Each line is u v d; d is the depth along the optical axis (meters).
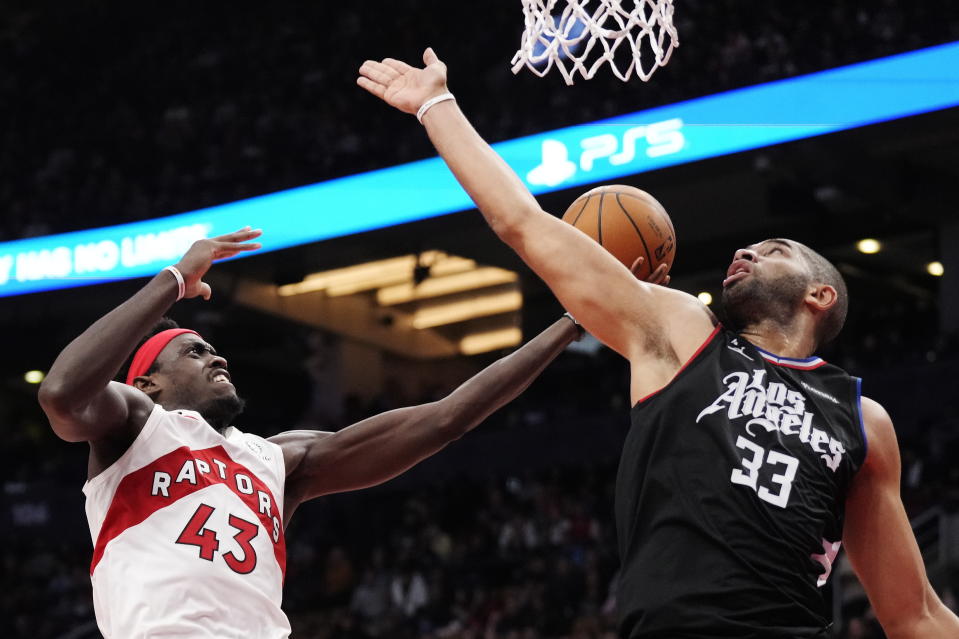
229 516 2.84
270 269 12.81
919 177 11.98
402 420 3.19
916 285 16.36
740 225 13.21
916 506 11.52
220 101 16.11
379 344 18.06
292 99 15.66
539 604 11.65
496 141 11.54
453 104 2.40
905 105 9.68
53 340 15.75
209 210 12.96
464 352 19.14
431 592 12.80
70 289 13.18
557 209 11.14
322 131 14.70
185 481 2.83
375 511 15.32
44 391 2.54
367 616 12.99
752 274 2.35
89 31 17.33
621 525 2.15
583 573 11.85
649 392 2.20
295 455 3.13
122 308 2.69
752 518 2.03
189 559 2.74
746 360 2.21
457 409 3.18
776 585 2.00
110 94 16.73
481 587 12.74
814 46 11.45
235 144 15.07
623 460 2.18
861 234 13.69
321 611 13.52
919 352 13.60
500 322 18.56
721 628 1.98
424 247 13.30
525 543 13.32
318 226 12.41
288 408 20.72
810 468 2.11
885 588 2.36
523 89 13.20
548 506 13.91
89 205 15.11
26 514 16.28
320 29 16.30
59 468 16.98
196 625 2.68
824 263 2.38
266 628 2.79
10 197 15.88
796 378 2.22
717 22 12.62
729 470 2.06
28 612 14.78
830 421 2.19
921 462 12.09
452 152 2.34
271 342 18.06
